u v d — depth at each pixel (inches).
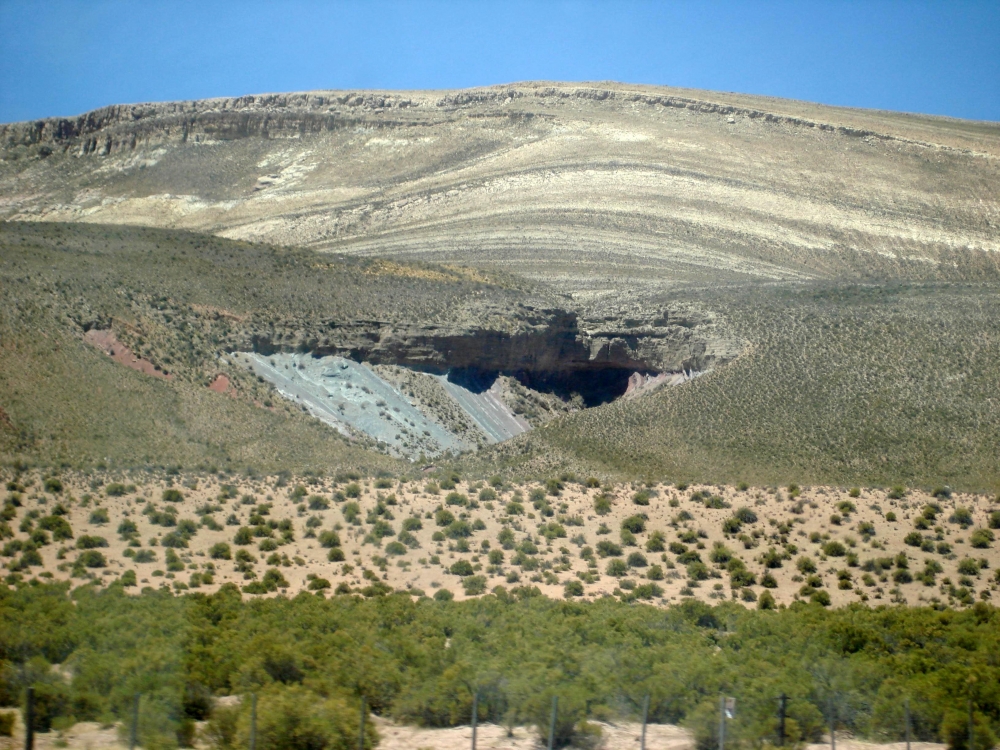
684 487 2650.1
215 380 3336.6
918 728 1205.1
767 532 2358.5
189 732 1077.1
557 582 1987.0
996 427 2928.2
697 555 2181.3
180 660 1212.5
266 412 3206.2
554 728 1058.7
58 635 1283.2
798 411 3132.4
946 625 1630.2
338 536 2209.6
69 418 2679.6
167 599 1561.3
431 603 1685.5
